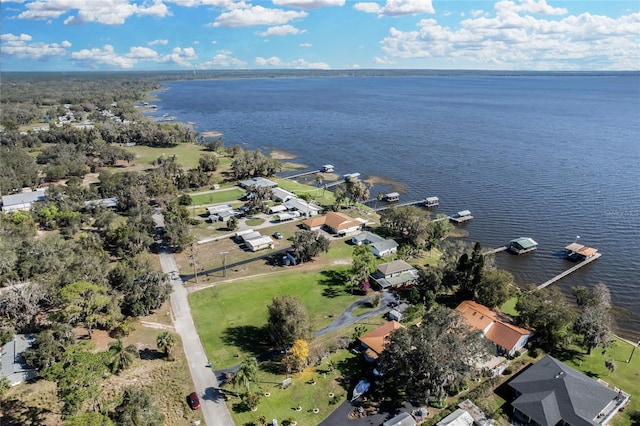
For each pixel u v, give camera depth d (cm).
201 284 11269
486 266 11069
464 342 7362
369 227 15312
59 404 7038
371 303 10344
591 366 8231
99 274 9894
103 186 17700
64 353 7356
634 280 12112
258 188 17700
